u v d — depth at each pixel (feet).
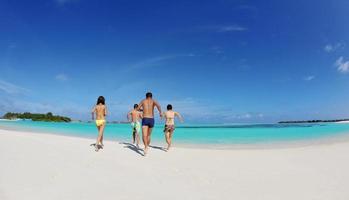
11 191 16.05
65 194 15.98
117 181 19.06
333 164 25.85
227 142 51.44
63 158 25.63
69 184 17.93
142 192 16.79
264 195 16.58
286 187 18.22
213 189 17.74
